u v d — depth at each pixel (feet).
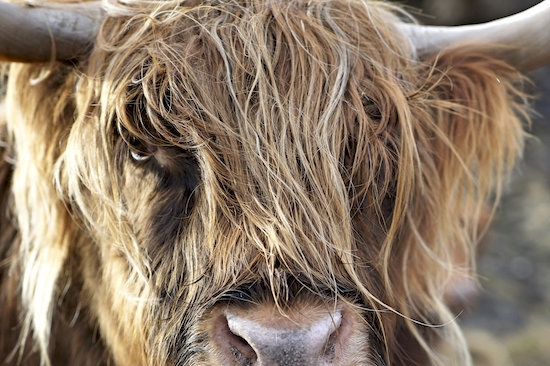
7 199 9.45
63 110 9.09
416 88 8.99
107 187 8.89
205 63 8.70
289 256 8.54
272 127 8.64
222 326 8.50
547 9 9.05
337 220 8.64
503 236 17.38
